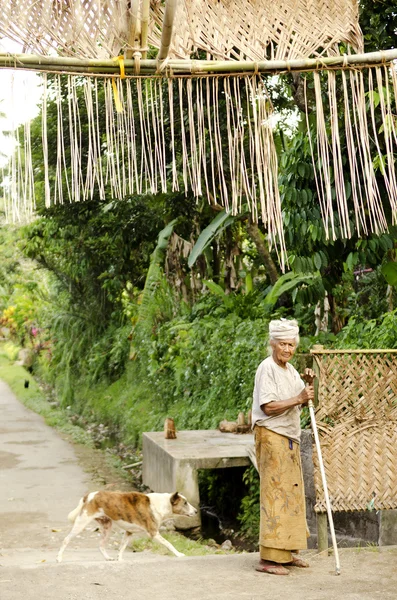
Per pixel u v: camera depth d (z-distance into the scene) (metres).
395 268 7.97
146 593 4.07
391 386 5.12
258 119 3.80
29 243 20.84
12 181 3.45
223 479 9.91
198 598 3.95
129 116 3.67
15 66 3.47
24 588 4.19
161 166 3.64
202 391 12.73
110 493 6.00
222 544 8.25
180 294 15.99
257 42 3.80
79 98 12.27
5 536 7.64
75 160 3.53
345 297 12.08
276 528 4.45
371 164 3.79
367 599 3.88
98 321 21.05
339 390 5.07
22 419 17.45
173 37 3.69
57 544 7.31
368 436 5.06
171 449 9.21
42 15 3.50
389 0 7.32
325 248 8.36
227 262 14.91
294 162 7.85
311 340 10.02
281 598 3.92
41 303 28.27
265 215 3.80
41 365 28.09
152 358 14.87
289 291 12.84
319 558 4.84
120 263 18.00
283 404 4.41
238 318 12.46
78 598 3.98
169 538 7.51
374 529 6.60
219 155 3.72
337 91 7.66
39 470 11.37
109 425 16.88
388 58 3.78
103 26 3.59
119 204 14.51
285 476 4.48
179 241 15.02
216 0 3.77
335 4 3.86
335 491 5.00
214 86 3.74
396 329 7.89
